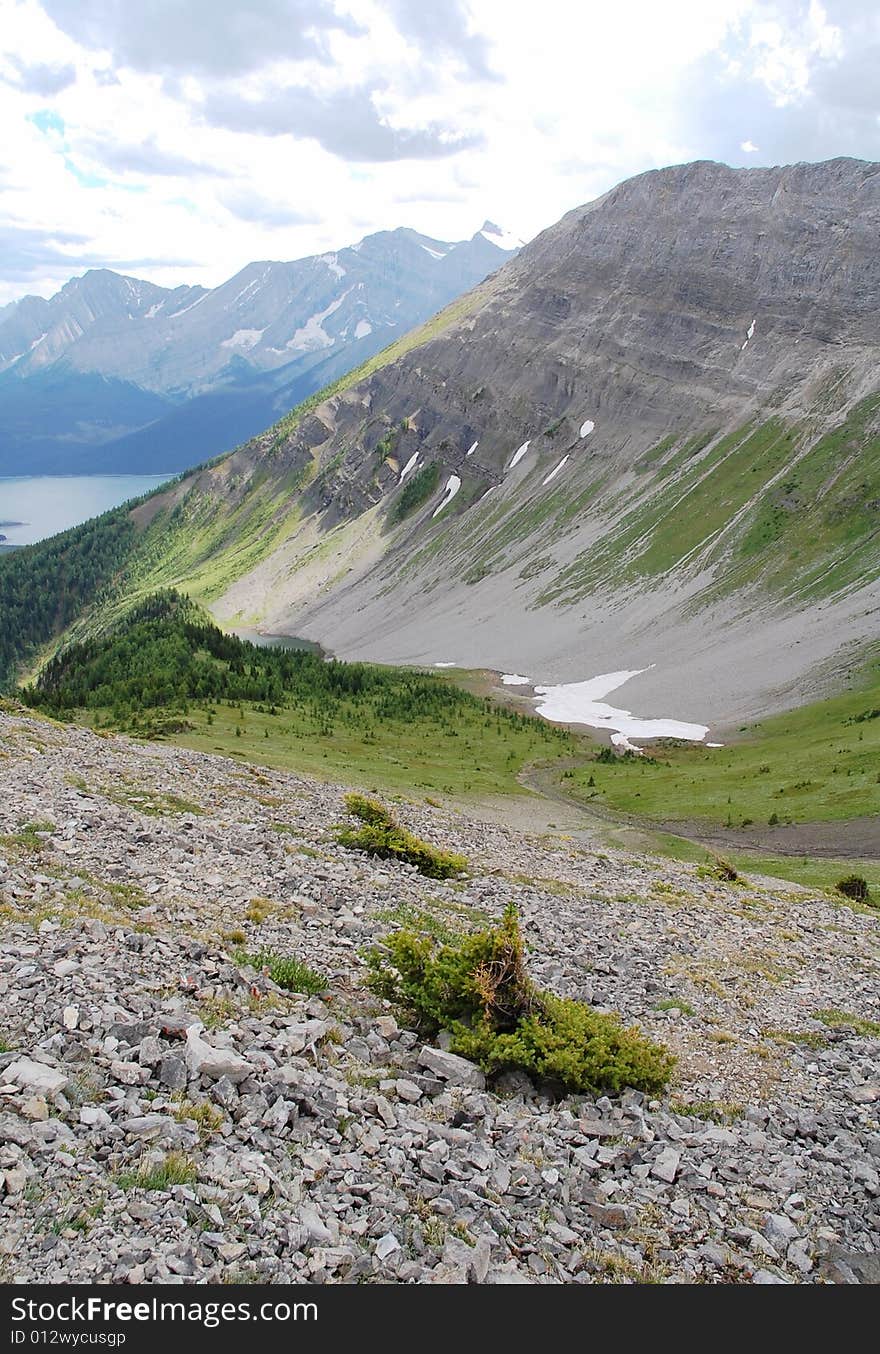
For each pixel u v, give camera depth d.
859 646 155.25
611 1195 12.61
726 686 159.62
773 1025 22.09
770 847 67.12
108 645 167.25
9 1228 8.78
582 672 191.38
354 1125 12.45
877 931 37.62
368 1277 9.60
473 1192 11.67
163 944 17.19
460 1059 15.44
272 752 88.62
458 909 27.52
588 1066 15.88
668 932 30.55
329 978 18.22
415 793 77.88
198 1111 11.46
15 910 17.39
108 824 26.73
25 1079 11.01
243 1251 9.38
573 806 86.50
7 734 41.75
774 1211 12.95
